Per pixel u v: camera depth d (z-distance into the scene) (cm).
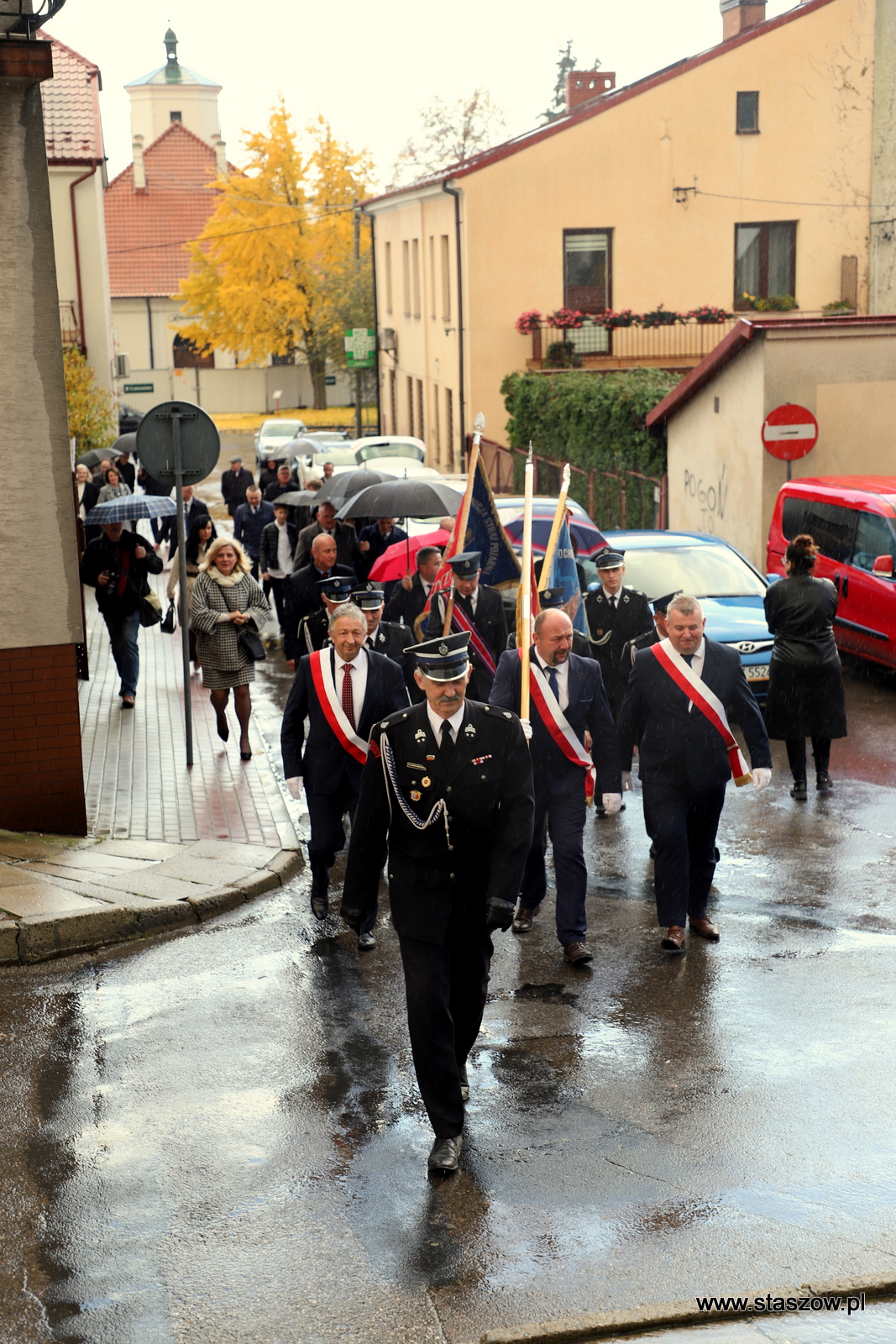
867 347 1889
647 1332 394
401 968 711
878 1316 400
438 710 518
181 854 880
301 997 673
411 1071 588
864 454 1917
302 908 808
